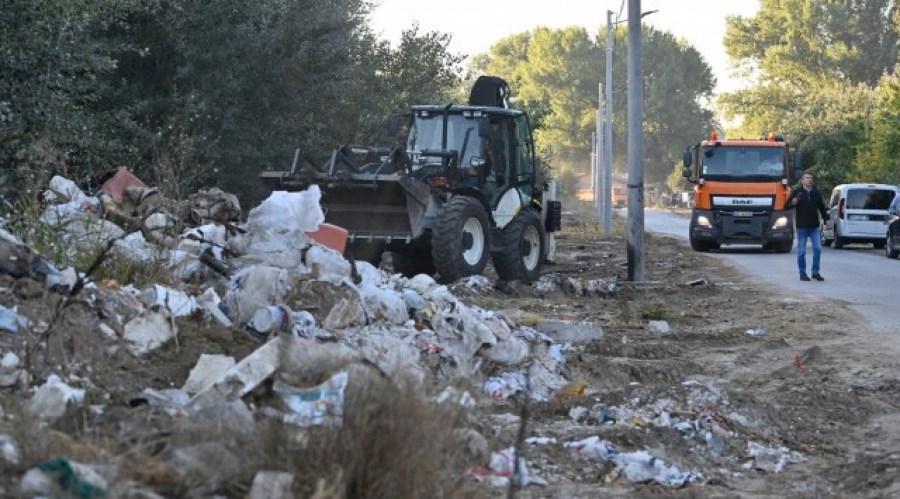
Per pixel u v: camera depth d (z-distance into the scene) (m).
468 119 62.56
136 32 70.12
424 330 30.19
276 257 32.94
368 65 89.06
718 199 104.81
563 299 55.44
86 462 16.19
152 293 26.23
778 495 21.02
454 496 17.33
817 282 69.75
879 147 155.88
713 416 26.06
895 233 98.69
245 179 74.94
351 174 57.09
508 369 30.34
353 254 58.69
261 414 19.72
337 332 27.92
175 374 22.70
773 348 39.22
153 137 64.06
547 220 78.75
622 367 32.84
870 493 21.20
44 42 48.38
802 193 70.88
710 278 73.44
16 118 47.56
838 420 27.92
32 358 21.28
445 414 18.56
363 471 16.38
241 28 70.81
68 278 25.50
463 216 57.44
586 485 20.78
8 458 15.79
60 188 38.19
